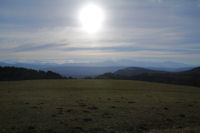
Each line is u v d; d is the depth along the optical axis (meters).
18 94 28.06
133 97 26.25
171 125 12.83
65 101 21.52
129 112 16.20
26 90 34.44
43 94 28.42
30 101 21.09
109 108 17.69
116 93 31.56
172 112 16.58
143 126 12.47
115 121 13.37
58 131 11.20
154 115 15.33
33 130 11.26
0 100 21.69
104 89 38.31
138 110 17.08
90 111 16.23
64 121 13.09
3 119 13.37
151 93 32.59
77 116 14.46
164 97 27.17
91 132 11.13
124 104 20.02
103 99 23.66
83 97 25.45
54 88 39.00
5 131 11.00
